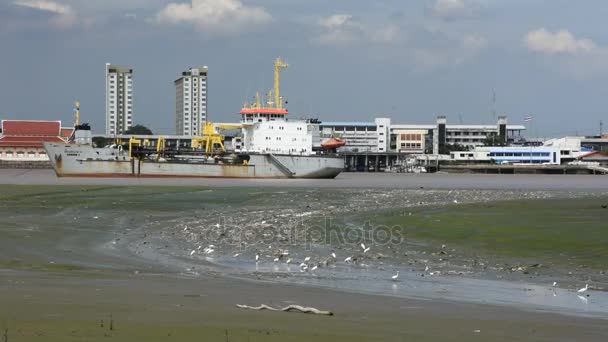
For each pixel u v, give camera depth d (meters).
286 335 22.55
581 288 36.91
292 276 40.25
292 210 88.19
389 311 28.72
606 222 68.50
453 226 66.81
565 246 53.09
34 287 32.38
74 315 25.02
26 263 43.59
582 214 78.44
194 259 47.56
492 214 79.50
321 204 99.12
